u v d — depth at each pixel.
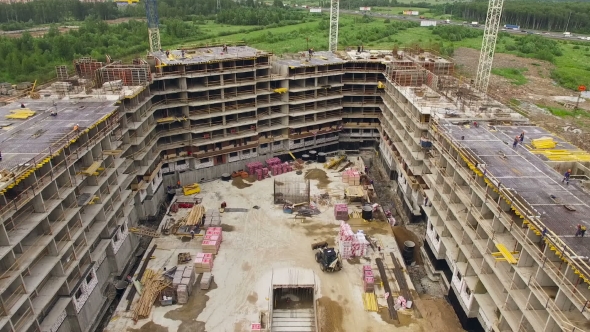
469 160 51.34
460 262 56.03
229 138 89.50
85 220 53.91
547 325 37.50
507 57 170.50
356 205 81.06
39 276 44.03
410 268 66.69
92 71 80.75
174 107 84.12
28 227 42.72
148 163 76.56
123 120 68.69
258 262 64.75
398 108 87.62
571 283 34.75
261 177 91.12
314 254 66.88
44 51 144.00
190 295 58.16
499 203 45.72
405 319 54.81
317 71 96.19
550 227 38.22
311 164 98.69
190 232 70.38
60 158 49.31
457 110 69.62
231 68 86.25
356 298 57.94
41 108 61.28
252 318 54.66
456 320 55.62
